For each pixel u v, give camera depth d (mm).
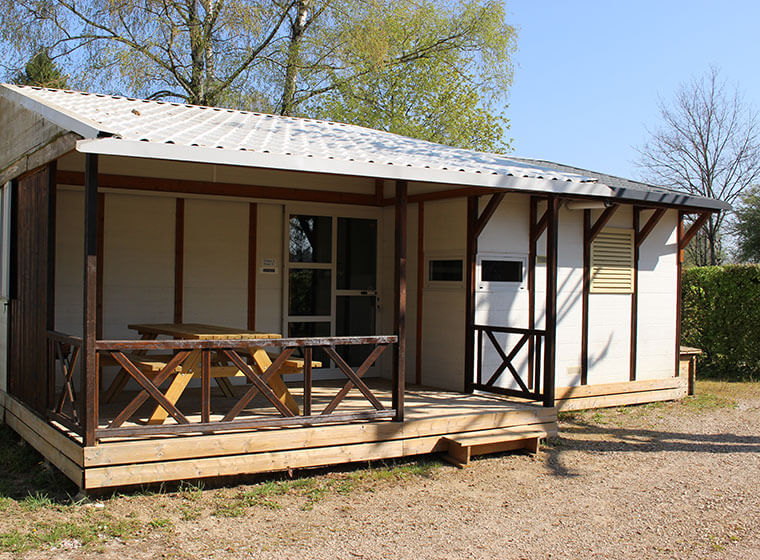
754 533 4840
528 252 8602
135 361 5832
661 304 10047
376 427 6117
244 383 8469
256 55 18250
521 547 4512
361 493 5535
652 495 5680
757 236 27188
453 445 6453
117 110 7078
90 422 4965
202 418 5375
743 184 27562
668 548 4539
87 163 4859
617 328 9586
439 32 22219
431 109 24094
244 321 8570
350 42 18375
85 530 4523
